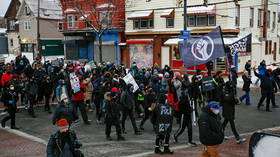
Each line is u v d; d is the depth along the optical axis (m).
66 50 41.50
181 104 9.41
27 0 51.09
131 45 33.72
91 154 8.61
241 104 16.14
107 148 9.22
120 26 34.56
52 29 50.91
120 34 34.72
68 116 9.74
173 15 29.80
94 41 37.34
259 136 4.03
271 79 14.63
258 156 3.96
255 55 30.86
